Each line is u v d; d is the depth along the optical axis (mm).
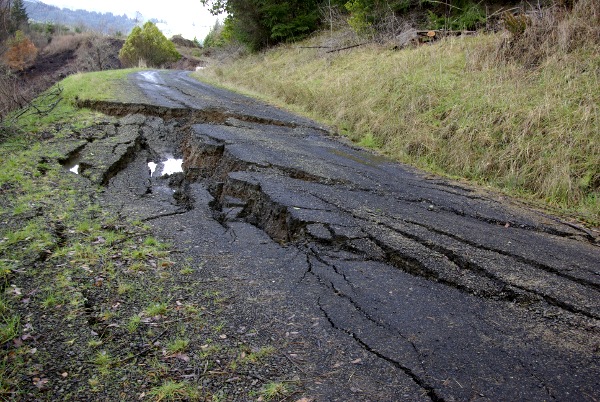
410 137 8398
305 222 4641
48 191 5453
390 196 5754
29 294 3283
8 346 2730
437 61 11031
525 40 9523
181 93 13117
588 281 3695
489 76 9188
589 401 2402
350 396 2414
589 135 6695
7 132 7828
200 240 4395
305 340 2891
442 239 4398
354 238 4336
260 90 14625
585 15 9250
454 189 6336
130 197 5609
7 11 12680
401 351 2791
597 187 6145
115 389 2436
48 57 40594
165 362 2654
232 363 2658
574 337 2990
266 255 4121
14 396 2354
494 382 2535
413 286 3619
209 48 43562
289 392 2432
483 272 3807
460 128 8031
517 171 6801
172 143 8945
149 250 4066
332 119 10516
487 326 3098
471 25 13250
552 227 5039
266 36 23266
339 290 3512
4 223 4461
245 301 3332
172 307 3221
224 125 9031
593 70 7863
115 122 9336
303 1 22438
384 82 10898
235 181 5879
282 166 6477
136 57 34531
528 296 3445
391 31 15531
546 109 7367
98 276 3590
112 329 2941
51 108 10062
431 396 2426
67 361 2633
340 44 17062
